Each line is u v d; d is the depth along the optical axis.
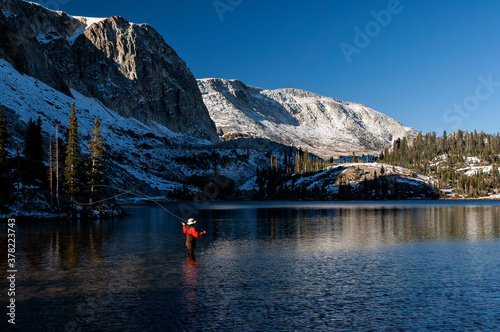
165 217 73.94
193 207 128.88
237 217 72.69
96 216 69.94
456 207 111.94
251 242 35.12
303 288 18.55
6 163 60.09
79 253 28.62
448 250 29.59
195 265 24.05
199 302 16.28
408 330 13.26
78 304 15.99
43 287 18.59
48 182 68.31
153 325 13.64
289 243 34.22
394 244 33.09
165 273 21.73
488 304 16.02
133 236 39.94
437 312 15.06
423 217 67.38
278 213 86.50
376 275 21.25
